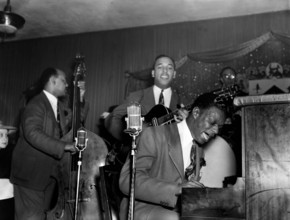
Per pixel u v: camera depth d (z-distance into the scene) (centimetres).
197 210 183
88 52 682
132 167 223
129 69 655
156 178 235
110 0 575
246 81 587
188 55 623
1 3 581
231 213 177
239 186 178
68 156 339
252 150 177
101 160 338
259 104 177
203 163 278
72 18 636
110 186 263
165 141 248
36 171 363
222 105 346
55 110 414
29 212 360
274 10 585
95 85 670
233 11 594
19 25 551
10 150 534
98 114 659
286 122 173
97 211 325
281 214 168
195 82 614
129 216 215
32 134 360
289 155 171
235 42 600
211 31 617
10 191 375
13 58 721
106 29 673
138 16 622
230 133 365
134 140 229
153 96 493
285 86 569
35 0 575
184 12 604
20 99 704
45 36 707
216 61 607
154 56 643
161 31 646
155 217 227
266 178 173
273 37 582
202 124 247
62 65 692
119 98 653
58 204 330
